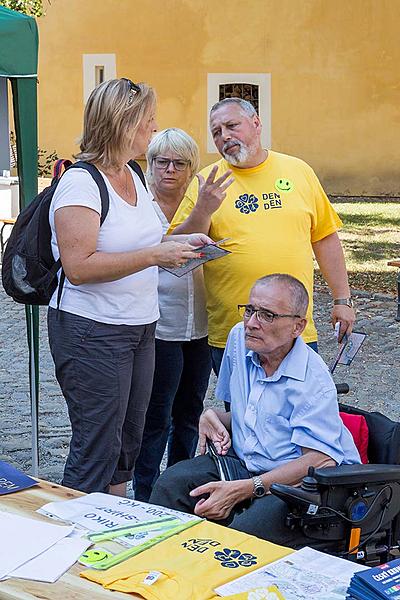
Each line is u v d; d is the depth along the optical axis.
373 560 3.07
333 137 20.06
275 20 19.67
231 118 4.02
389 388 7.02
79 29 19.98
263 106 19.97
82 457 3.50
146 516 2.57
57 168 4.33
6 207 13.15
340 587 2.16
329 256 4.38
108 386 3.45
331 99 19.92
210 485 3.13
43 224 3.44
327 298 10.63
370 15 19.53
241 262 4.06
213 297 4.18
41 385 6.98
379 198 19.95
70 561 2.27
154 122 3.46
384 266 12.46
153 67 20.00
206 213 3.84
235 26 19.69
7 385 6.96
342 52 19.72
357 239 14.59
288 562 2.29
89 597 2.11
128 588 2.13
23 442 5.68
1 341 8.45
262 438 3.27
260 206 4.09
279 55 19.80
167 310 4.21
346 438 3.22
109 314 3.42
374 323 9.28
